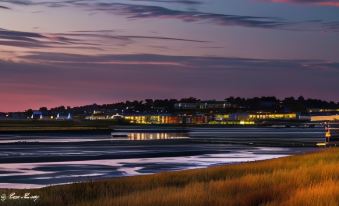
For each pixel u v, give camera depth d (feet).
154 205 68.08
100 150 336.29
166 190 81.30
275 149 366.84
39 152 310.24
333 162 136.98
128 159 257.55
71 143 441.27
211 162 238.48
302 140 578.25
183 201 69.56
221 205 69.10
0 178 168.66
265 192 77.77
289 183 87.30
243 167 145.18
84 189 104.12
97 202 72.28
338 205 64.59
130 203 69.62
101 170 198.80
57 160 248.73
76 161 243.40
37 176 175.73
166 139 562.25
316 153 188.75
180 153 308.19
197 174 134.41
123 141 493.36
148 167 212.64
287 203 66.33
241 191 81.46
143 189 103.65
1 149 340.39
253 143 466.29
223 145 425.69
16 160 246.47
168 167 212.84
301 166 126.21
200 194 74.28
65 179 166.30
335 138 639.35
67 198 87.20
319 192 70.33
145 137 640.58
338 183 81.35
